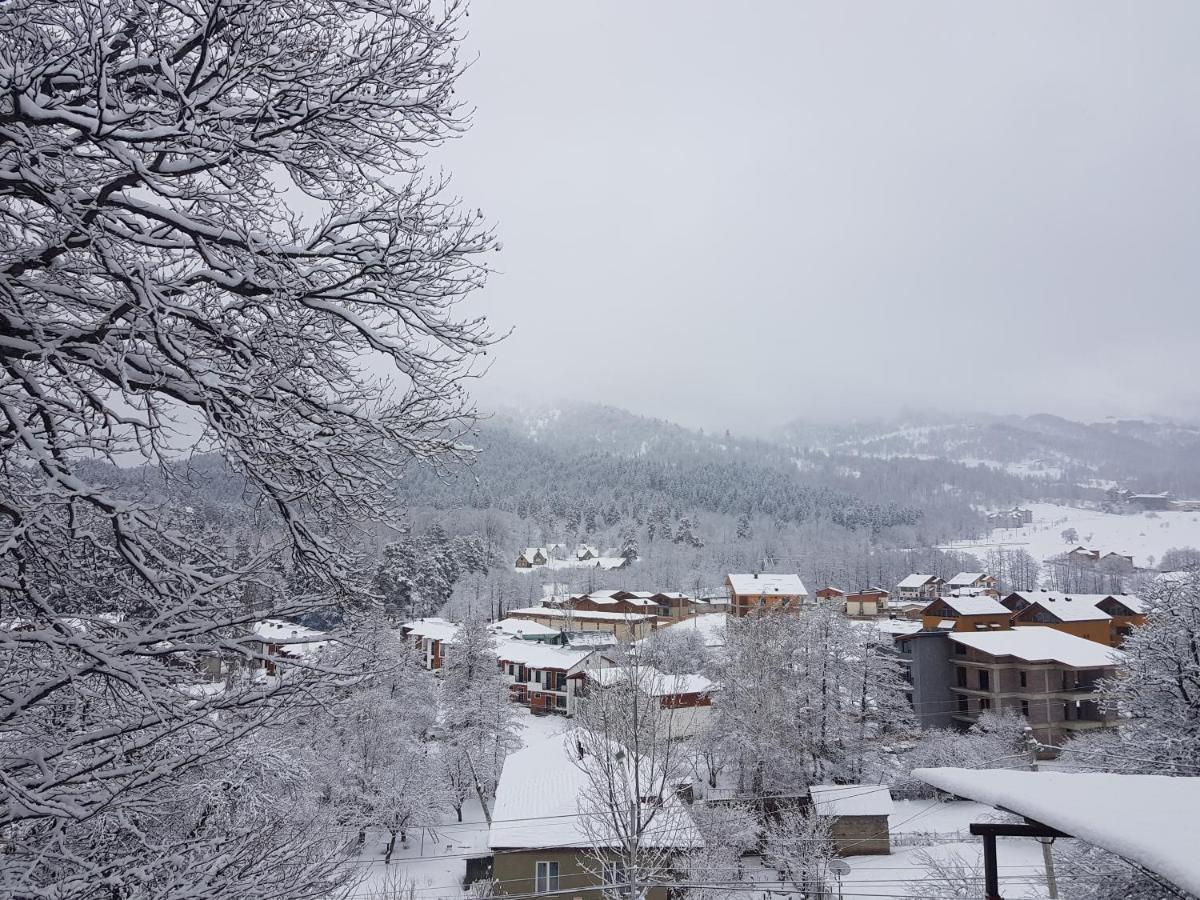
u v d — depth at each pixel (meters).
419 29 6.24
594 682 32.97
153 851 5.51
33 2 5.03
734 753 41.28
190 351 5.87
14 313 5.06
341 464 6.16
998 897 6.52
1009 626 68.19
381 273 6.09
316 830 7.73
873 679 47.50
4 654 5.88
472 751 45.72
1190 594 24.75
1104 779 6.82
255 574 5.90
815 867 28.98
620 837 18.61
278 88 5.88
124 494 6.05
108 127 4.65
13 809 4.84
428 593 100.44
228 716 6.12
